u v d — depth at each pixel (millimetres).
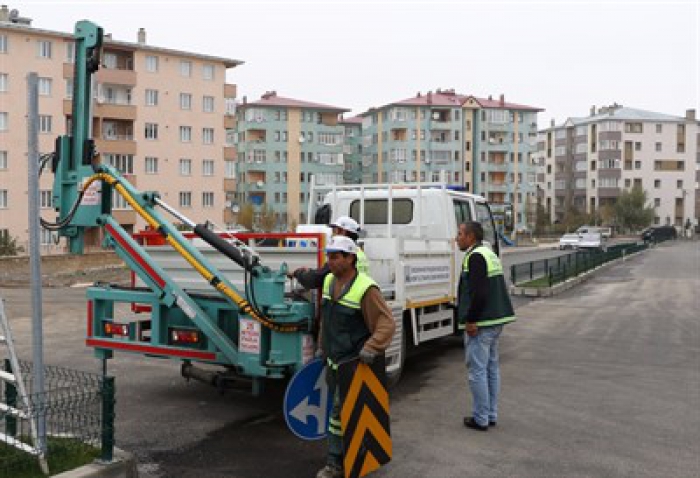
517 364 9961
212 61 61906
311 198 10844
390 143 88000
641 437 6391
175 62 59750
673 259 41000
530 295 20312
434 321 9172
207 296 6484
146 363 9773
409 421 6926
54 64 52125
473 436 6410
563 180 118188
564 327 13828
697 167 111000
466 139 89625
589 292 21484
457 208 10297
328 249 5066
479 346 6531
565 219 101875
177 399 7715
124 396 7836
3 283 27516
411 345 8516
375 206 10367
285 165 82562
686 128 110438
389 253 7910
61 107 52531
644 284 24172
